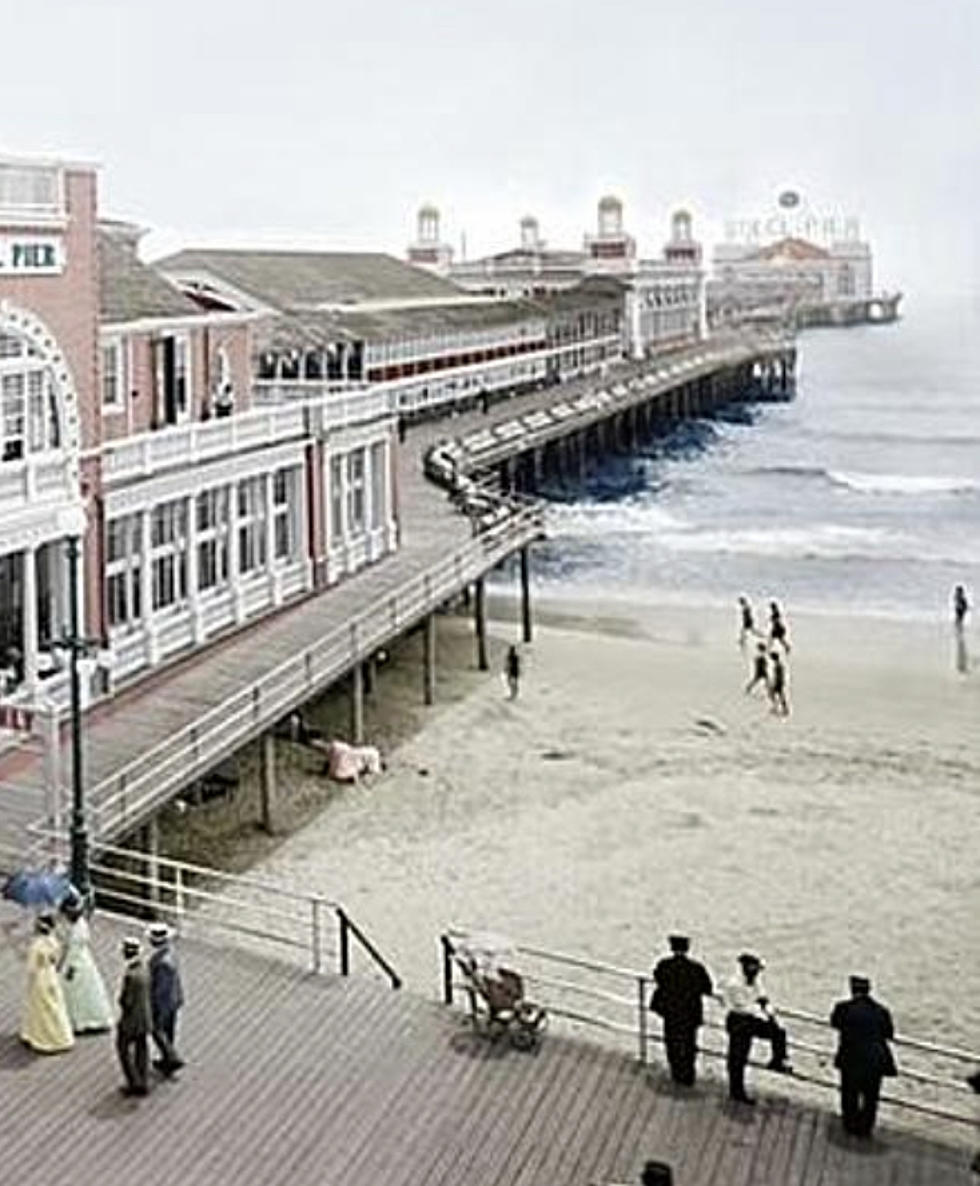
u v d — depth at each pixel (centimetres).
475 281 11831
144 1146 1659
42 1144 1658
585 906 2755
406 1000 2011
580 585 5819
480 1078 1820
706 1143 1700
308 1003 1994
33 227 3020
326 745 3550
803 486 8656
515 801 3275
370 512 4509
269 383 5388
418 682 4212
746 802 3309
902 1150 1700
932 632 5044
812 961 2545
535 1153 1669
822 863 2969
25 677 3012
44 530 3028
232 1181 1602
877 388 15862
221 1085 1784
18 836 2420
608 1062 1870
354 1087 1789
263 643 3603
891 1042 1878
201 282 6356
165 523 3497
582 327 10556
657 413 10794
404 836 3061
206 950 2147
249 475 3791
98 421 3259
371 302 8156
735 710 4031
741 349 12962
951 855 3016
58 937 1992
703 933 2650
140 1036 1741
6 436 3012
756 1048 2178
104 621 3272
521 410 8106
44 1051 1839
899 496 8350
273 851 2970
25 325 3011
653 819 3195
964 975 2498
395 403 5794
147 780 2631
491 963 2019
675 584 5878
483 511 5109
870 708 4081
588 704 4041
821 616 5294
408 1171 1628
